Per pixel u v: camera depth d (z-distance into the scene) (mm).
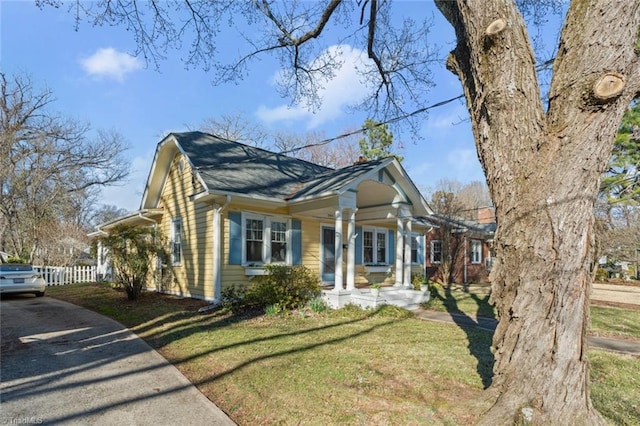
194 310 8477
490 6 3010
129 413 3350
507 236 2826
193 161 10047
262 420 3207
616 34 2477
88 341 6016
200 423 3164
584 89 2518
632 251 14766
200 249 10195
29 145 22266
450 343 5832
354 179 9180
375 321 7684
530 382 2531
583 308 2510
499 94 2936
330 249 12055
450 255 18375
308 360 4805
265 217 10312
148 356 5156
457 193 39906
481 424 2607
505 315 2814
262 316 7918
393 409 3354
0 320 7883
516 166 2836
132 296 10312
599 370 4707
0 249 23109
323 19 7543
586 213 2535
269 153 13523
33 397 3713
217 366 4613
